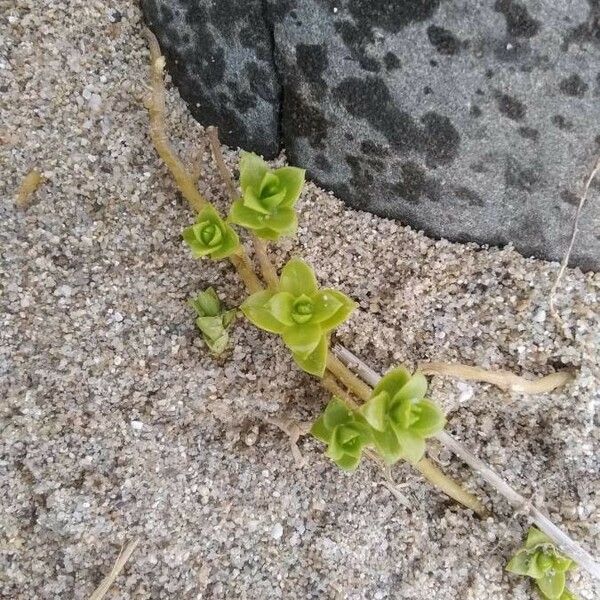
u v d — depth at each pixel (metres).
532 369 0.12
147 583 0.11
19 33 0.11
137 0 0.12
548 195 0.10
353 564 0.11
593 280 0.11
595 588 0.12
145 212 0.12
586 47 0.09
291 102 0.11
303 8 0.10
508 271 0.11
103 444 0.11
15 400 0.11
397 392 0.09
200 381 0.11
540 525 0.11
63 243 0.11
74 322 0.11
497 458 0.12
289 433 0.11
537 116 0.09
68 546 0.11
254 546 0.11
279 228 0.10
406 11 0.09
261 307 0.10
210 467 0.11
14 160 0.11
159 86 0.11
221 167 0.11
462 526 0.12
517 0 0.09
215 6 0.10
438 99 0.10
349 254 0.12
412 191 0.11
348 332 0.12
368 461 0.12
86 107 0.11
